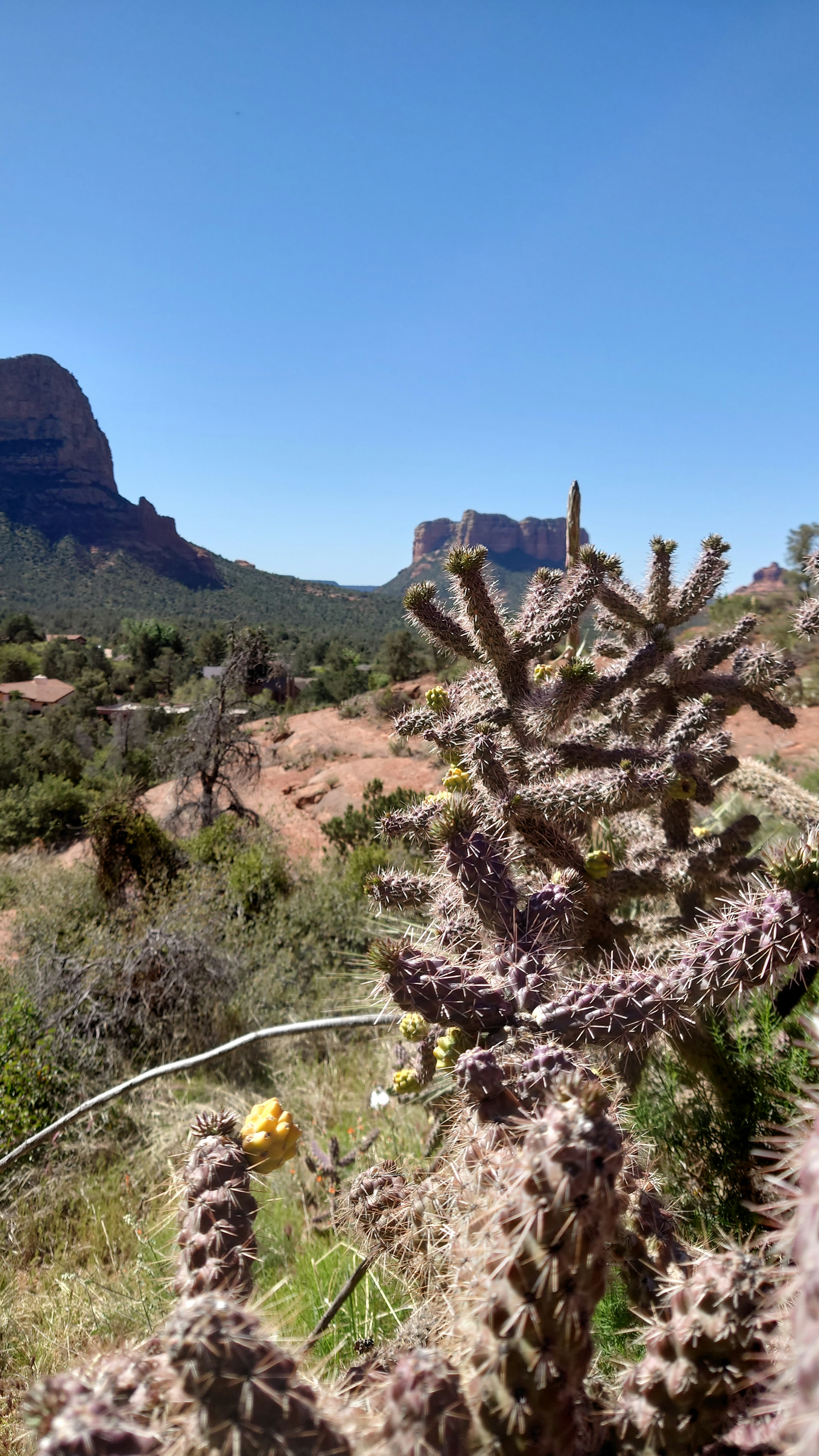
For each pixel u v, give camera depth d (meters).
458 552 2.92
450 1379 1.09
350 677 35.53
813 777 6.32
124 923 7.51
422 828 3.07
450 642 3.23
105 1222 4.21
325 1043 5.89
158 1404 1.07
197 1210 1.66
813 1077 2.33
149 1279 3.42
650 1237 1.67
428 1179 2.06
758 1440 1.12
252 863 8.59
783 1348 1.09
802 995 2.39
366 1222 2.15
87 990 5.87
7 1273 3.86
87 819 9.05
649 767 3.09
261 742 20.77
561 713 2.98
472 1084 1.63
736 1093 2.37
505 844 2.60
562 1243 1.07
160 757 13.71
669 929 3.24
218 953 6.46
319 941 7.46
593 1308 1.12
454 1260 1.42
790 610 4.00
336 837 10.09
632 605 3.76
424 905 2.65
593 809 2.69
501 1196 1.23
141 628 69.50
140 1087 5.34
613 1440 1.24
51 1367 3.08
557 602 3.34
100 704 50.25
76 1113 3.12
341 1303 2.19
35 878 10.44
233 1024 6.04
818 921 1.85
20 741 25.48
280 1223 3.70
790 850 1.93
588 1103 1.15
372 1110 4.66
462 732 3.14
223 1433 0.96
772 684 3.74
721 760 3.42
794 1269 1.00
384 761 15.20
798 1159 1.09
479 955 2.17
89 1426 0.94
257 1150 1.79
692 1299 1.21
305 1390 1.04
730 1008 2.45
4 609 128.62
